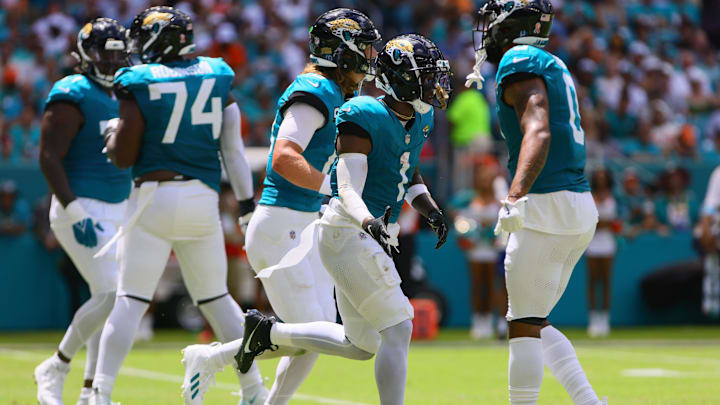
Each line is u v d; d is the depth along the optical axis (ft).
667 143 208.03
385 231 49.11
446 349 135.44
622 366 111.55
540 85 54.34
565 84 55.52
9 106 187.42
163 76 61.41
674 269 179.42
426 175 184.03
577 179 55.93
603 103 209.87
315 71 59.21
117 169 70.28
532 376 55.42
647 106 216.74
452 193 182.60
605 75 218.38
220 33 203.72
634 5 253.03
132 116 60.95
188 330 163.94
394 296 52.31
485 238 154.40
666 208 189.06
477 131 182.91
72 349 68.95
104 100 70.13
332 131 59.11
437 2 229.45
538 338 55.83
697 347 138.41
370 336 54.60
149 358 119.96
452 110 185.37
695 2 259.19
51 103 68.54
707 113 226.79
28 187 169.17
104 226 69.15
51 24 203.10
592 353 128.88
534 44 57.82
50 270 166.30
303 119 57.00
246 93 197.16
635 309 183.32
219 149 64.69
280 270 59.11
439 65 52.26
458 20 220.02
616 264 182.91
